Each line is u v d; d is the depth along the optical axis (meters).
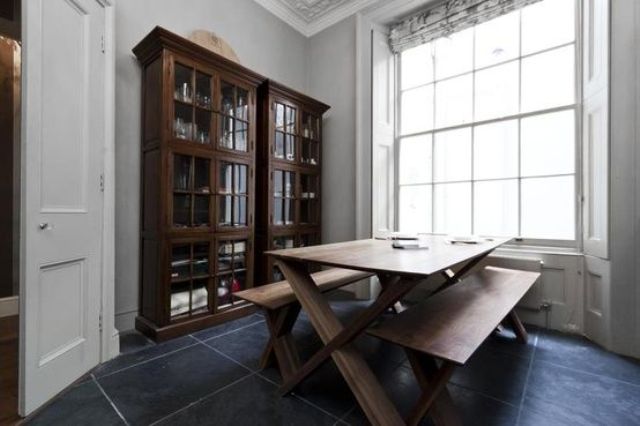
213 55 2.29
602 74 2.04
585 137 2.25
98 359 1.75
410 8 3.04
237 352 1.94
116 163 2.17
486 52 2.79
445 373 1.15
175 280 2.15
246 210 2.61
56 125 1.48
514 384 1.61
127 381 1.60
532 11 2.56
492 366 1.80
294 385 1.47
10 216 2.62
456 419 1.22
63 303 1.52
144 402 1.43
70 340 1.56
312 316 1.45
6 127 2.61
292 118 3.07
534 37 2.56
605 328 2.03
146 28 2.32
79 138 1.62
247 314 2.59
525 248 2.54
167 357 1.86
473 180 2.86
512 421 1.32
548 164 2.50
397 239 2.29
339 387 1.57
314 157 3.35
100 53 1.77
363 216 3.21
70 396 1.47
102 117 1.79
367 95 3.21
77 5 1.60
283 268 1.56
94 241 1.73
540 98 2.54
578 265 2.28
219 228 2.39
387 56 3.31
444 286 2.45
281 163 2.91
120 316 2.20
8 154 2.61
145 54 2.18
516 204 2.64
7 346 2.03
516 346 2.07
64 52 1.52
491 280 2.05
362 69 3.22
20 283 1.32
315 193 3.34
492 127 2.77
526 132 2.60
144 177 2.25
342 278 2.06
